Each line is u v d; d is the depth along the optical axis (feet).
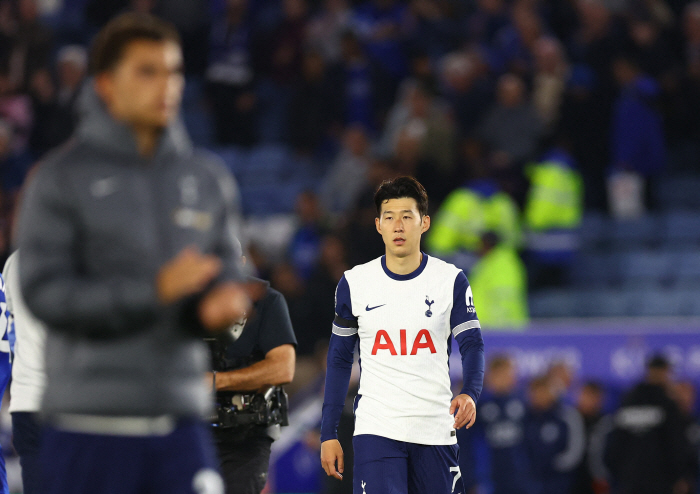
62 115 162.20
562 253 149.28
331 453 55.47
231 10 176.14
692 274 161.07
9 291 55.77
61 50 199.82
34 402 55.01
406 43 172.55
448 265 56.95
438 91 154.92
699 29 179.01
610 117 161.99
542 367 120.06
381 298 55.98
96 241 29.94
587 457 111.96
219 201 32.35
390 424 54.80
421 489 55.26
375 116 167.73
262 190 177.37
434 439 55.06
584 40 171.01
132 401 29.68
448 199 143.84
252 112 175.73
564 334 120.16
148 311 28.53
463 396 52.47
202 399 31.65
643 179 163.53
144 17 30.81
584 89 161.58
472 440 108.27
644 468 103.09
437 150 144.97
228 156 185.16
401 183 56.44
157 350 30.14
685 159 186.19
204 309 29.53
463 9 191.42
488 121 155.12
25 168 161.07
